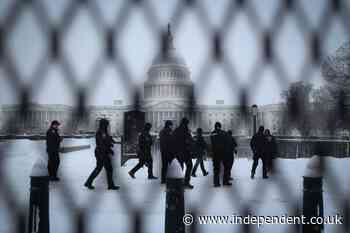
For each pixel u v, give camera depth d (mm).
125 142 14586
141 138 10742
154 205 6520
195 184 9609
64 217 5711
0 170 5047
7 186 4930
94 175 8609
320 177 4113
